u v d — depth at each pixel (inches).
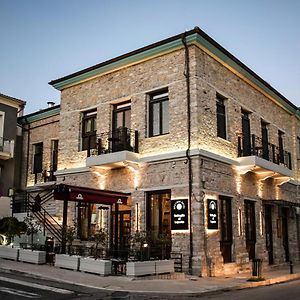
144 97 649.6
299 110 935.7
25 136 955.3
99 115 706.8
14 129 940.0
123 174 650.2
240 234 644.1
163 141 613.6
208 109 613.9
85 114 741.9
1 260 591.8
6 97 924.6
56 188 544.7
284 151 873.5
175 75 619.2
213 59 645.9
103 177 676.7
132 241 569.6
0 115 919.0
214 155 597.9
